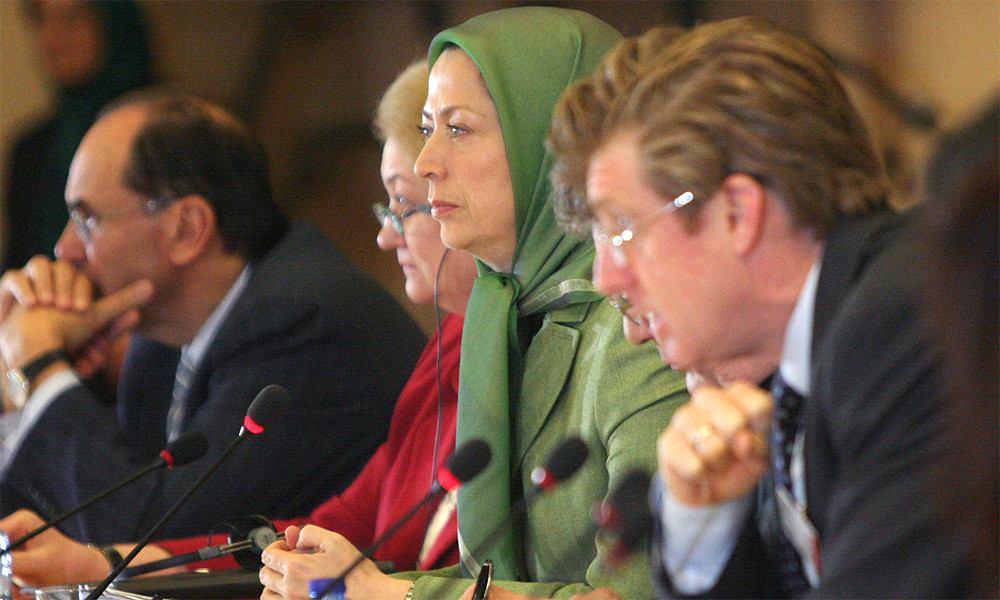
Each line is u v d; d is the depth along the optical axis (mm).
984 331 3158
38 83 18641
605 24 8414
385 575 7277
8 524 9117
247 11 19547
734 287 5035
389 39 19250
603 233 5199
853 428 4539
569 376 7520
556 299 7664
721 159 4973
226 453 7508
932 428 4375
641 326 6297
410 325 11016
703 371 5379
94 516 10250
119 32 18781
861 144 5133
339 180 19609
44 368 10828
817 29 14852
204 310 11180
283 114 19703
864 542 4375
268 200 11359
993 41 14023
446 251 8898
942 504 3412
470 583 7078
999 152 3164
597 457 7203
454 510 8516
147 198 11031
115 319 11078
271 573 7297
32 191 18500
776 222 4992
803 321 4973
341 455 10430
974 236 3164
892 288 4559
